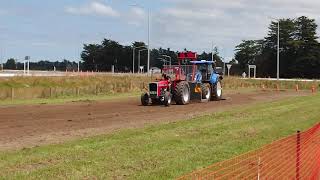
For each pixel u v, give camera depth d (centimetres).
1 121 2003
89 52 16488
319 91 5681
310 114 2534
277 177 988
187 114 2383
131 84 4941
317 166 1128
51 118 2141
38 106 2780
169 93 2928
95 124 1925
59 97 3681
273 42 14212
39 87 4131
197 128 1772
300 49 13738
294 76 13862
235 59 15738
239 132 1720
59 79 5009
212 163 1136
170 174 1013
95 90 4312
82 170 1027
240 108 2775
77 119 2109
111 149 1277
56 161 1111
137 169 1057
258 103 3262
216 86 3547
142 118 2180
